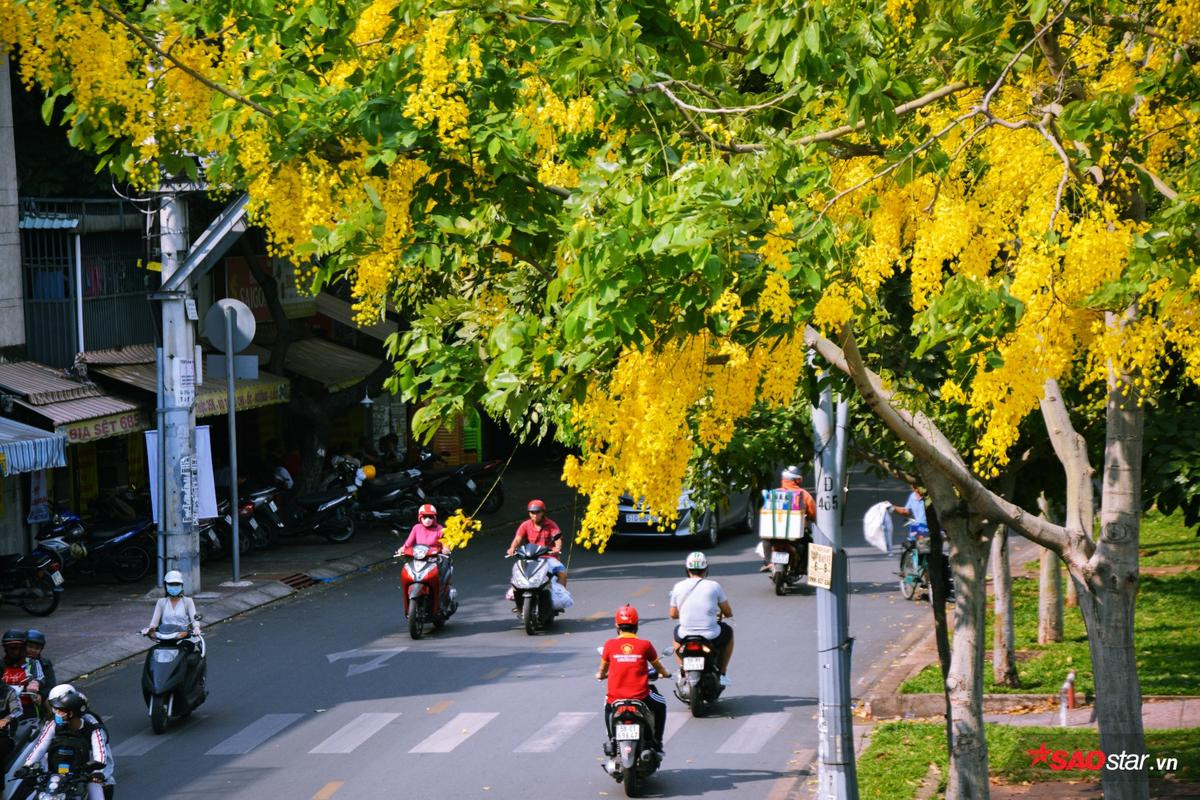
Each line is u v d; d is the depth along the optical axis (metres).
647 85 9.67
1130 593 11.34
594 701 20.92
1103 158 9.62
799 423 16.94
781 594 29.22
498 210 10.16
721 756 18.28
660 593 29.72
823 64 9.57
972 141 10.32
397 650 24.75
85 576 31.44
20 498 29.94
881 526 29.03
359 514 37.41
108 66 10.27
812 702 20.89
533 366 8.90
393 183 10.02
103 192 32.22
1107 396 11.70
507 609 28.50
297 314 41.84
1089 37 10.57
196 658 20.12
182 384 28.42
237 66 10.73
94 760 14.86
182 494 28.62
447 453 49.03
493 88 10.20
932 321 8.64
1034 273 8.51
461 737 19.11
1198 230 8.80
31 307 29.89
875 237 9.84
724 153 9.99
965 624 15.30
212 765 18.00
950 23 10.79
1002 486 15.84
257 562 33.19
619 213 8.21
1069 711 20.33
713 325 8.14
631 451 8.48
